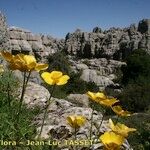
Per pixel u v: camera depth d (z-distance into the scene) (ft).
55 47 501.15
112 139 7.13
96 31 501.97
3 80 16.46
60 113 17.17
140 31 456.86
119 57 438.81
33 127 12.63
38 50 255.29
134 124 65.77
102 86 264.52
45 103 19.74
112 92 204.23
